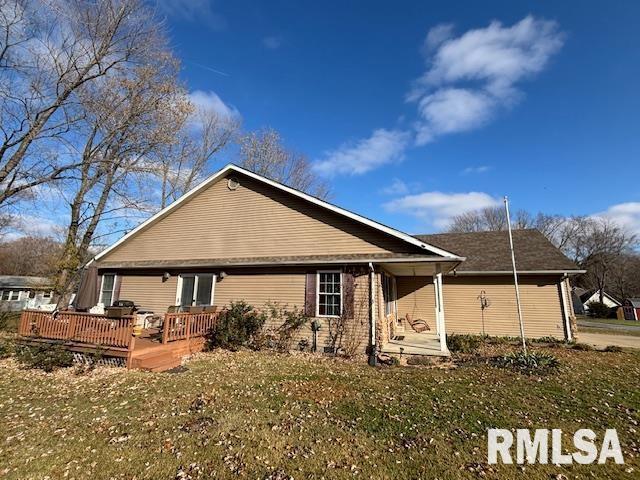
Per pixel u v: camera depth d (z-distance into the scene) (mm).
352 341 10406
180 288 13375
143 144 16953
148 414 5520
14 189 12852
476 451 4285
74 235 17516
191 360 9484
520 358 8977
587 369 8789
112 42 14461
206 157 26297
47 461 4051
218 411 5633
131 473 3793
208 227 13531
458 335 13430
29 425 5113
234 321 10992
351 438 4641
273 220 12562
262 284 12070
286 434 4758
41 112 12898
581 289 50219
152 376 7785
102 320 8961
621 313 33969
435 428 4969
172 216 14258
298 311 11344
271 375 7945
